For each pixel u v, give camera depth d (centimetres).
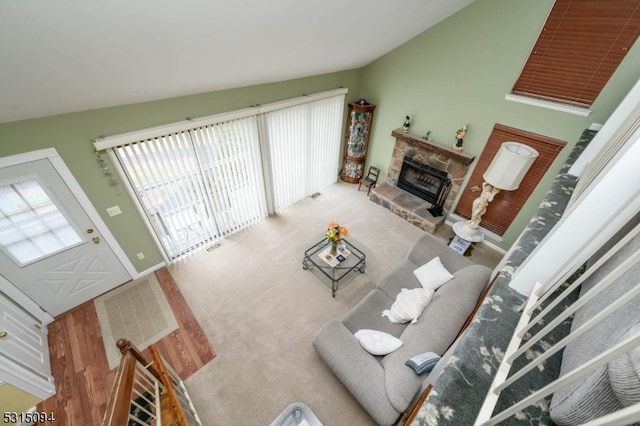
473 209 360
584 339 83
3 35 113
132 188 275
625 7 225
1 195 209
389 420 167
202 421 213
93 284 294
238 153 345
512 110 313
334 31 244
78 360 248
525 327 92
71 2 110
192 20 152
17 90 159
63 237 253
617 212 78
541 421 79
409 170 457
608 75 249
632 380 48
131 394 139
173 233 334
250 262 358
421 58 362
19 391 207
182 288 320
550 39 267
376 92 439
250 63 247
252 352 259
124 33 143
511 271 139
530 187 331
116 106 232
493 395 78
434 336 201
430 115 390
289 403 224
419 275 280
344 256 345
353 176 536
